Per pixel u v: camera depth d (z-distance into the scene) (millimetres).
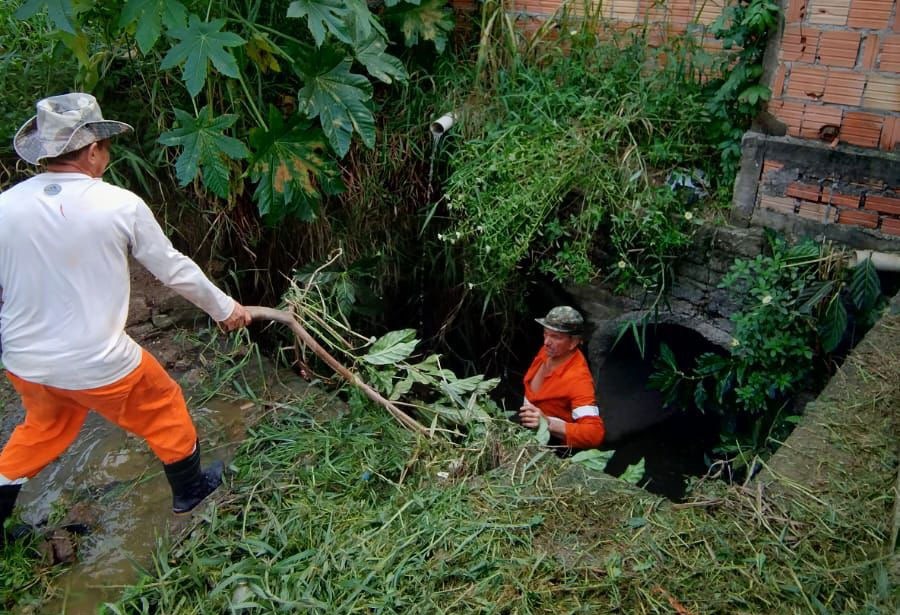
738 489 2775
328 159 4492
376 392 3510
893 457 2801
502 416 3494
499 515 2766
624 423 5105
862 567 2391
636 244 4344
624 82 4797
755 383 3988
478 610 2371
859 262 3715
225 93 4512
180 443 2766
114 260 2459
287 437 3314
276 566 2584
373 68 4273
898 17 3482
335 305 4520
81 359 2461
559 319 4164
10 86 4570
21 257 2381
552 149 4430
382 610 2391
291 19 4504
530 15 5285
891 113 3635
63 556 2797
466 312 5332
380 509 2842
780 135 3961
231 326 2920
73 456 3297
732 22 4422
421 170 5074
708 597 2375
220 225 4578
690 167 4434
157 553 2783
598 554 2572
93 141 2461
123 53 4547
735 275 3965
